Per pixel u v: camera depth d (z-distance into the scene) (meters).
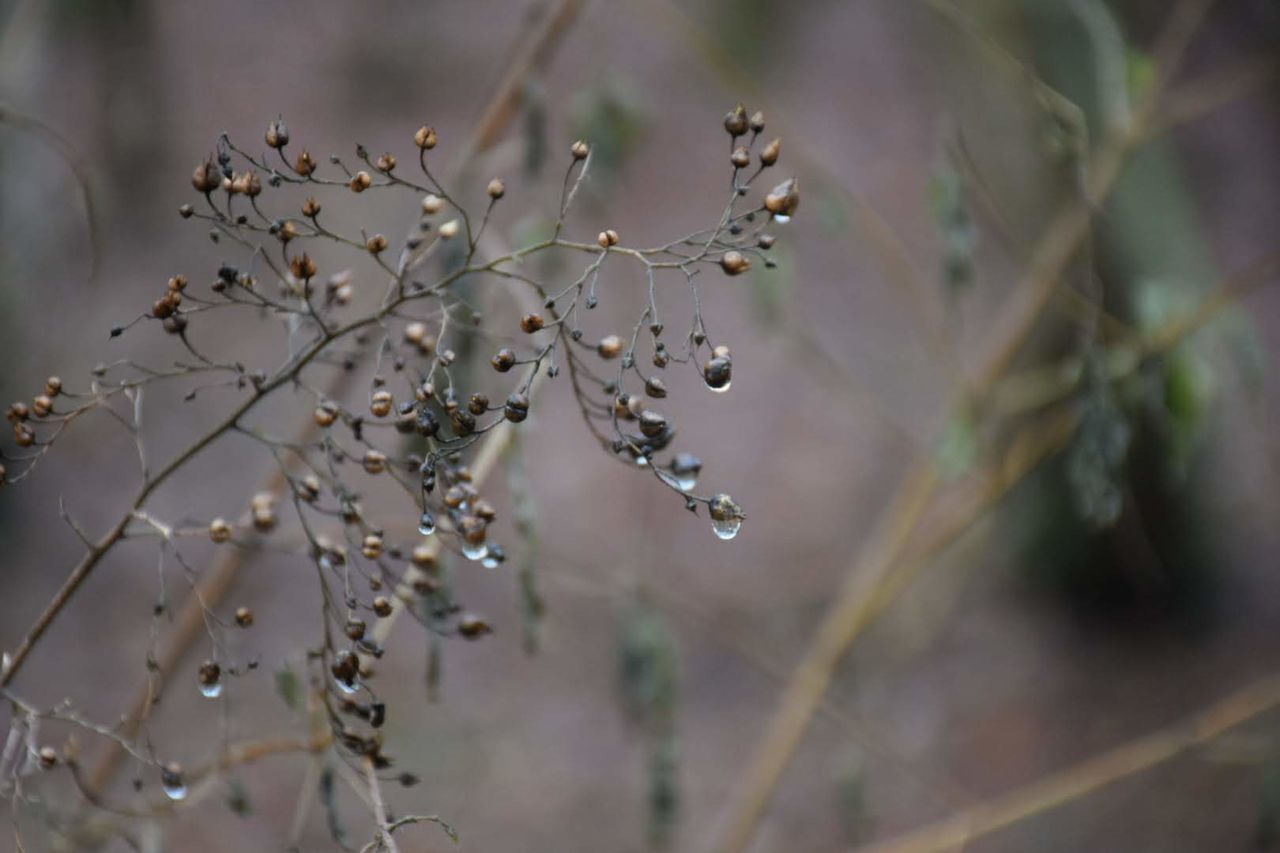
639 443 1.01
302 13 7.99
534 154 1.86
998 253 4.41
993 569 4.65
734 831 2.37
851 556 5.04
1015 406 2.44
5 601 4.40
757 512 5.35
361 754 1.13
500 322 1.80
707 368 0.95
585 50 7.32
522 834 3.54
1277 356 5.58
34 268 3.37
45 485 4.87
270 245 3.87
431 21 8.07
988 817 2.31
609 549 4.89
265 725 3.71
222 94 7.24
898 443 5.37
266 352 5.45
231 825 3.17
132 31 3.58
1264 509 4.67
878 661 4.07
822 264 6.27
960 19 2.00
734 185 0.98
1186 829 3.64
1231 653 4.50
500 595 4.71
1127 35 3.08
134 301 5.38
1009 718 4.14
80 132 3.79
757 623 4.50
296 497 1.11
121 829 1.48
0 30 2.97
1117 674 4.36
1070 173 2.17
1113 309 2.87
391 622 1.34
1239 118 7.01
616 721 4.03
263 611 4.41
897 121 7.09
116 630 4.33
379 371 1.06
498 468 5.06
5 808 1.87
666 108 7.16
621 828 3.62
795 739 2.37
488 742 3.86
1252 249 6.26
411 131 7.27
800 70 7.23
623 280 4.09
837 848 3.53
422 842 3.34
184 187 5.71
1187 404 2.10
